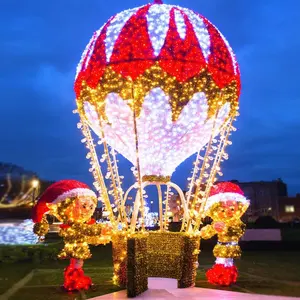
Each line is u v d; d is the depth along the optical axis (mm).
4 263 14039
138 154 8445
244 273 11398
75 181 9047
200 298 7719
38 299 8008
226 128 9328
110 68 8422
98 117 8750
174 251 8859
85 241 8805
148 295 8016
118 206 9047
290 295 8211
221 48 8859
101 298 7832
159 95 8320
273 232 18422
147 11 8719
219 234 9320
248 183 51312
